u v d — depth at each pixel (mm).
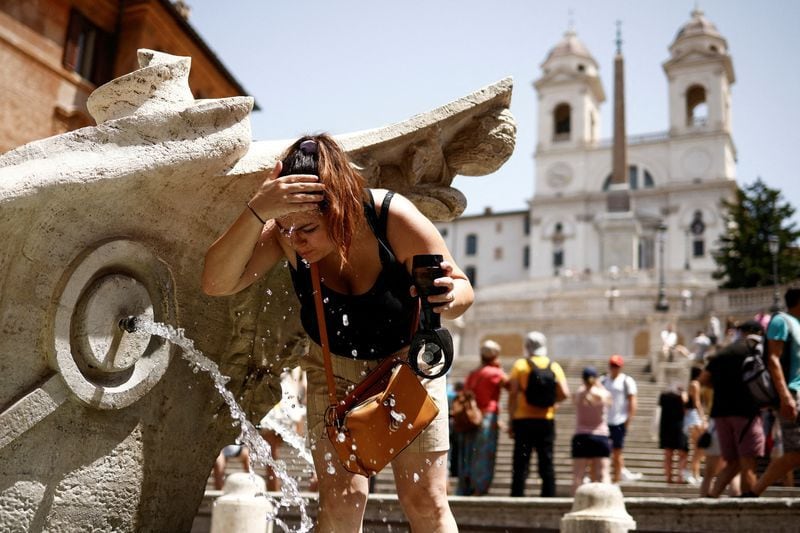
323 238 2656
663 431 11641
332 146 2705
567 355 49688
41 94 19969
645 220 82188
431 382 2775
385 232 2695
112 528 3041
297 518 5500
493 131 3723
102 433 2957
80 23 21500
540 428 8562
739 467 7062
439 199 3688
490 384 9328
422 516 2730
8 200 2518
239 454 9188
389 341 2762
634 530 4500
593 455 9062
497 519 5324
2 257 2607
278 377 3574
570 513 4504
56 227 2713
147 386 3055
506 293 69688
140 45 22609
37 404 2697
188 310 3250
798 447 6168
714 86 84625
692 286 60594
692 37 86188
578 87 88938
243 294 3404
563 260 84500
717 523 4695
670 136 84438
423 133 3551
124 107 2988
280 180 2594
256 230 2670
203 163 2979
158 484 3225
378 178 3529
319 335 2828
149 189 2930
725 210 80438
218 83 27250
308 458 3730
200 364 3240
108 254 2873
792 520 4465
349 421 2543
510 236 92000
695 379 12117
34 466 2750
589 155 86438
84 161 2725
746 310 44906
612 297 50031
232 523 4691
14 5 19156
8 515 2684
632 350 48469
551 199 86000
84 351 2809
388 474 10836
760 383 6586
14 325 2670
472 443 9227
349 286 2748
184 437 3316
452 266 2703
